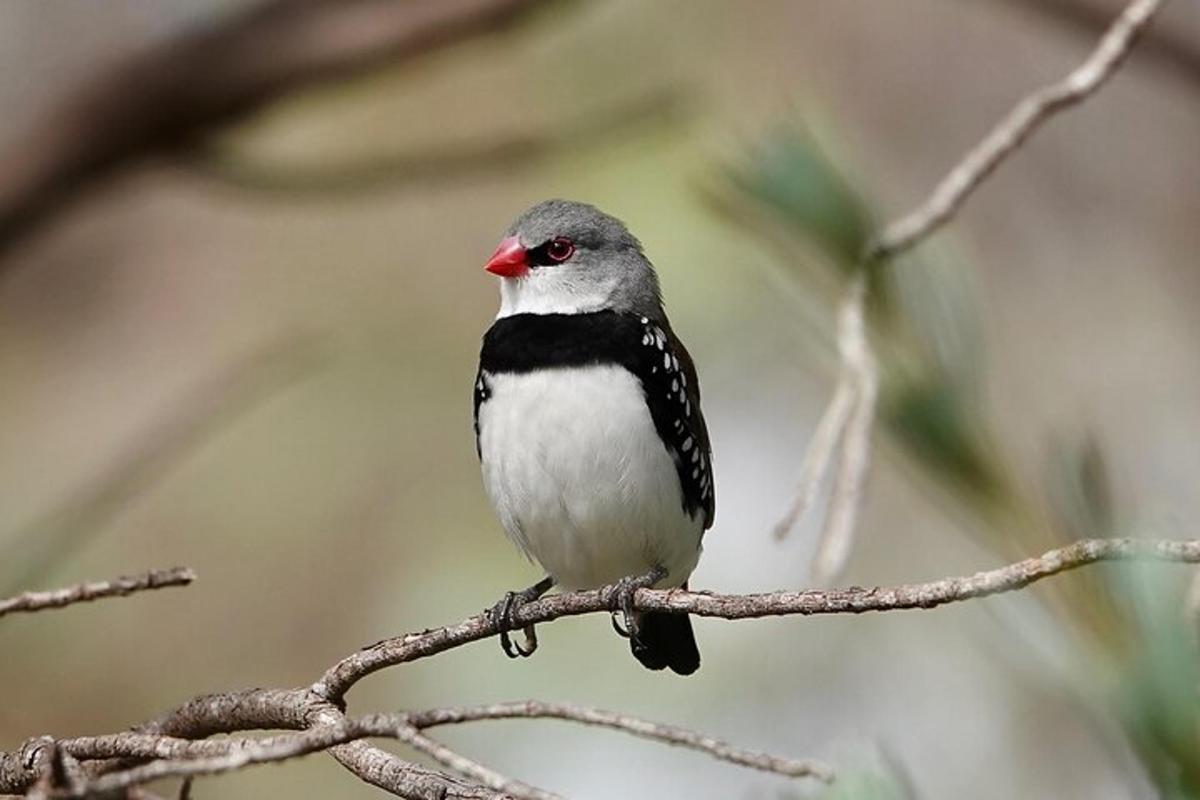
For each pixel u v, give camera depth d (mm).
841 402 5020
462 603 12469
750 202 5816
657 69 13508
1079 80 5895
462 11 9891
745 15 13727
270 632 12688
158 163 10227
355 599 12750
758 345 12234
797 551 12633
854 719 12008
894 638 12211
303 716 5035
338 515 12906
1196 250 13820
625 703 11906
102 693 12461
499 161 10523
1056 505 4211
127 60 9820
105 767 5363
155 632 12641
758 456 12836
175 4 11117
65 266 14000
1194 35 9555
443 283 13430
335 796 11609
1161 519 3842
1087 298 13742
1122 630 3596
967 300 5141
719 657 12180
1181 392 13328
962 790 11680
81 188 10047
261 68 9852
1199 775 3342
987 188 13992
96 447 13641
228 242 13992
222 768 3961
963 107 14000
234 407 12359
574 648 11953
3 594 8258
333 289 13547
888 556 12297
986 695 11898
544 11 10055
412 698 12062
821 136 8070
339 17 9898
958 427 4539
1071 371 13492
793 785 3924
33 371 13883
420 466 13008
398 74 11703
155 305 13953
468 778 4570
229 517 12883
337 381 13203
